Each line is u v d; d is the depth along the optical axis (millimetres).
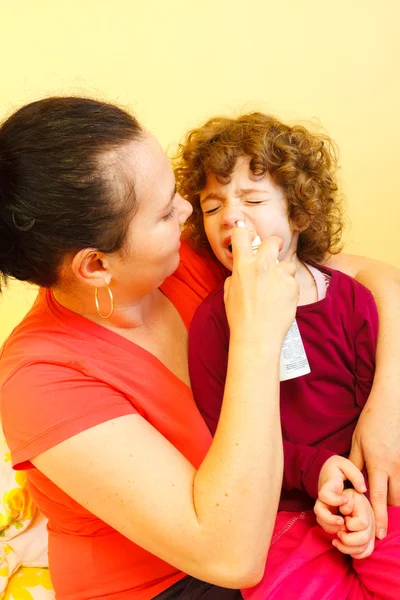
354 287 1131
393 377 1060
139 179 827
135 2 1656
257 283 855
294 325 1062
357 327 1114
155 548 825
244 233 912
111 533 966
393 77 1767
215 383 1070
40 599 1229
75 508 948
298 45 1733
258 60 1746
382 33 1722
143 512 805
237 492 793
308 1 1686
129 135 829
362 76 1769
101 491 813
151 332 1053
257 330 836
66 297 952
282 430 1115
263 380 823
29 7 1626
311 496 1048
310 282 1163
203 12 1685
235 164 1075
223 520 792
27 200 792
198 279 1187
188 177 1152
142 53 1710
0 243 839
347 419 1114
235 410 816
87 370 886
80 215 801
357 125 1818
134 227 851
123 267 887
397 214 1899
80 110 817
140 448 824
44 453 826
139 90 1745
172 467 829
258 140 1089
